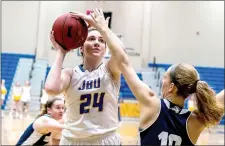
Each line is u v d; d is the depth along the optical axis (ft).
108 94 7.35
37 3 60.75
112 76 7.52
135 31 60.03
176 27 60.59
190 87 6.29
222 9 60.70
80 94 7.28
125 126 37.24
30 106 48.55
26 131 10.29
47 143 10.40
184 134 6.05
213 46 60.59
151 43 60.59
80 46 7.23
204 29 60.54
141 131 6.12
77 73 7.47
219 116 6.30
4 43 59.93
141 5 60.29
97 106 7.25
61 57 6.88
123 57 6.46
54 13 60.44
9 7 60.18
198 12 60.59
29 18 60.54
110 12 59.77
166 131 5.98
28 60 59.21
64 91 7.52
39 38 60.13
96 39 7.57
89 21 6.85
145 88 6.23
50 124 9.66
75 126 7.30
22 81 54.24
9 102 48.67
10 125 31.63
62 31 6.81
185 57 60.39
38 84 53.57
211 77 58.39
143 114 6.19
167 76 6.55
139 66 59.47
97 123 7.22
